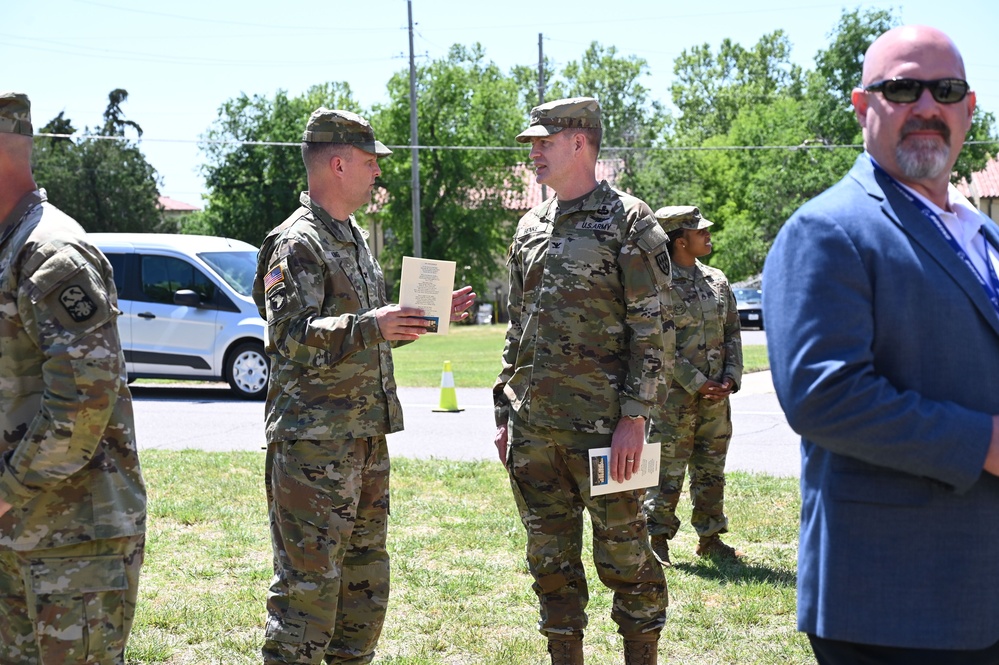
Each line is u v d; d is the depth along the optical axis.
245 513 6.77
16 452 2.85
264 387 13.73
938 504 2.27
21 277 2.87
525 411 3.98
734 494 7.21
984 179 49.97
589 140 3.88
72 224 2.98
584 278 3.81
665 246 3.79
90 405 2.84
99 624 2.99
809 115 45.53
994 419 2.21
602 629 4.73
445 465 8.33
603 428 3.82
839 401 2.24
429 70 48.47
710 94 74.50
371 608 3.81
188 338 13.80
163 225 52.31
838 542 2.34
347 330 3.38
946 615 2.25
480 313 47.03
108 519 2.99
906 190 2.43
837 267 2.32
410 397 13.78
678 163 51.81
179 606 4.90
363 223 53.38
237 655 4.34
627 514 3.87
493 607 4.93
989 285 2.46
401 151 48.28
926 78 2.36
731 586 5.25
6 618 3.11
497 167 49.25
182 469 8.22
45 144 49.12
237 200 54.31
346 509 3.58
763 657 4.30
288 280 3.49
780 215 44.47
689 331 5.59
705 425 5.71
